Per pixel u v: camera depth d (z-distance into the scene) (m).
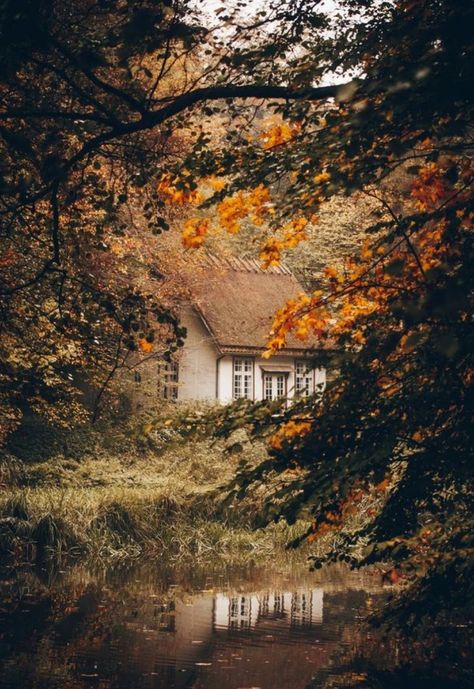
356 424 7.37
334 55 7.30
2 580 17.20
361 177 6.33
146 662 10.85
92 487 27.42
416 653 10.88
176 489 25.08
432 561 7.22
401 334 6.95
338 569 19.34
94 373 20.83
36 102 8.84
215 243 36.25
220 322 39.94
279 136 7.52
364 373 7.23
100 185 9.30
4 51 7.56
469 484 7.68
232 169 7.43
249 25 8.03
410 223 6.98
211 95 7.89
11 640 11.91
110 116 8.09
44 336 17.44
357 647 11.53
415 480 7.64
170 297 32.94
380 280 7.64
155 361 34.84
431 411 7.15
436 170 6.99
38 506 22.58
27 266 15.27
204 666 10.62
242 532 23.48
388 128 6.32
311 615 13.93
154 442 31.50
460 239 7.03
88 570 18.94
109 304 9.95
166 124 8.77
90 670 10.38
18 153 8.84
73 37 8.27
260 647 11.68
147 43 7.46
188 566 19.84
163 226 8.99
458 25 5.86
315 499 7.21
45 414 22.00
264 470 7.65
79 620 13.40
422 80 5.75
